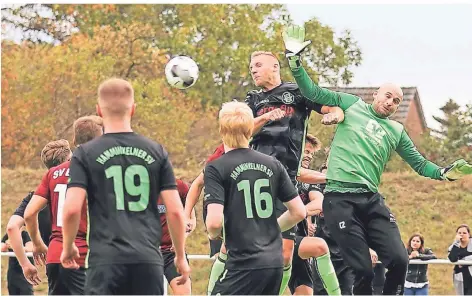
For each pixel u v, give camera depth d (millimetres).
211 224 10328
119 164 9672
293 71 12750
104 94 9875
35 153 45656
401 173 45656
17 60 45281
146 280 9516
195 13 48062
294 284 14422
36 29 48281
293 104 13414
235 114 10758
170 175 9875
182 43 47344
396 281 12727
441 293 33469
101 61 45719
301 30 12844
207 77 47219
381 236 12680
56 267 11836
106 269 9414
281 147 13234
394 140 13102
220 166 10617
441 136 48062
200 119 46906
